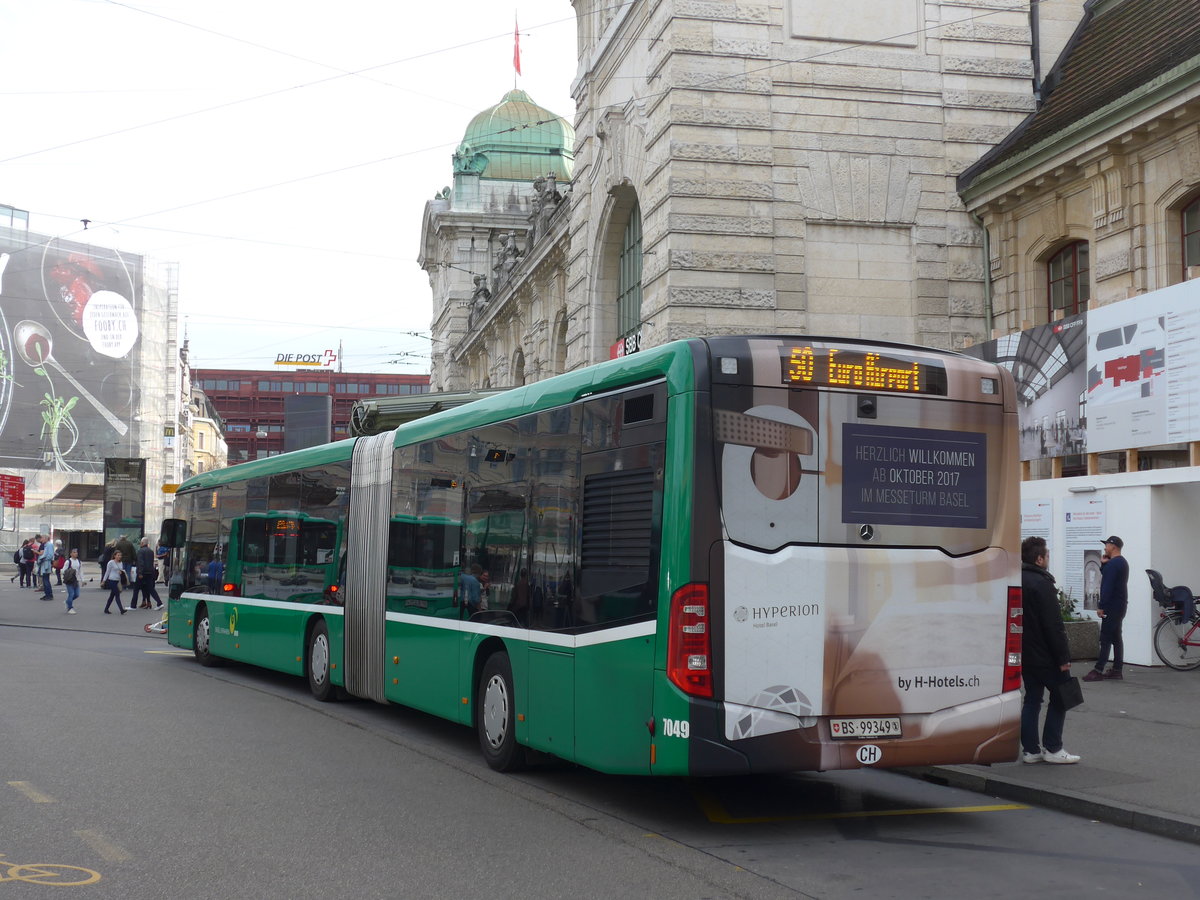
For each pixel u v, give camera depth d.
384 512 13.48
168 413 80.81
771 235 23.94
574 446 9.25
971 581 8.50
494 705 10.38
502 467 10.54
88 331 76.25
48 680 16.16
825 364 8.25
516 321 48.53
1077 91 22.98
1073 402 18.27
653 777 10.23
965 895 6.55
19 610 33.06
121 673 17.58
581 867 7.03
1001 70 25.00
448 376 69.75
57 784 9.11
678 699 7.74
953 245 24.50
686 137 23.84
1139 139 19.28
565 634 9.15
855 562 8.16
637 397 8.48
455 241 71.19
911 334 24.31
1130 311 17.03
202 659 19.78
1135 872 7.08
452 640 11.33
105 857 7.01
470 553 11.09
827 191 24.22
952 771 9.96
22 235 74.06
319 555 15.37
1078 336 18.14
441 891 6.45
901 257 24.47
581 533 9.04
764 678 7.87
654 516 8.11
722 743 7.73
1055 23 25.45
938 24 24.91
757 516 7.96
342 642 14.39
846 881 6.82
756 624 7.88
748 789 9.75
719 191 23.81
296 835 7.69
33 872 6.66
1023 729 10.16
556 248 39.09
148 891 6.34
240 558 18.34
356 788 9.35
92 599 38.50
